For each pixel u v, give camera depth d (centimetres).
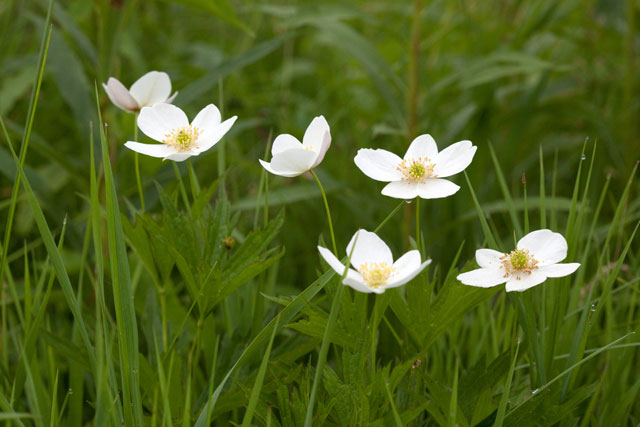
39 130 134
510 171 136
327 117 146
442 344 87
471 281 75
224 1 95
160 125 79
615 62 148
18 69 137
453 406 74
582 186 127
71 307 77
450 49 149
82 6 120
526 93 127
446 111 149
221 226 82
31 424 82
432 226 116
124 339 76
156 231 81
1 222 112
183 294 98
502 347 85
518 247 76
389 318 87
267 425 75
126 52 133
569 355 80
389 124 132
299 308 77
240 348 83
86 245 84
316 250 111
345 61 174
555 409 78
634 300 86
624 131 129
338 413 77
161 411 81
